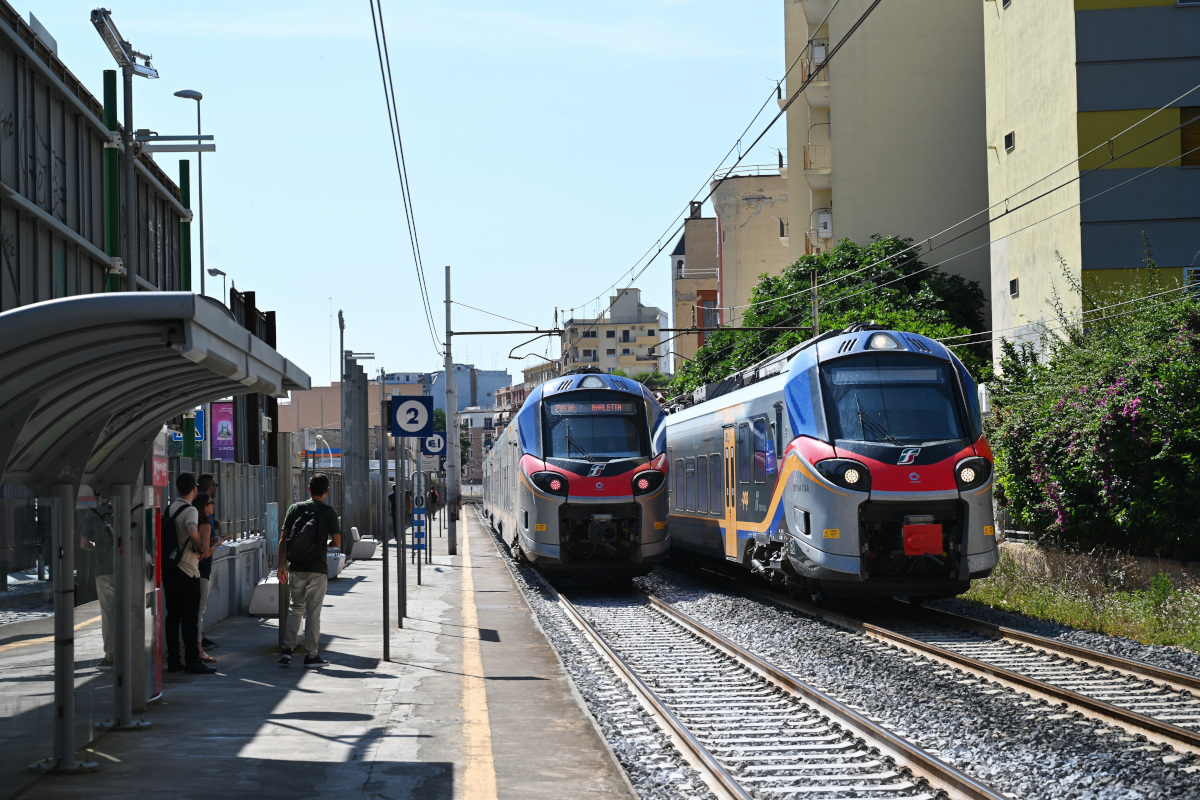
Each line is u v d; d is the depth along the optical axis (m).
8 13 11.27
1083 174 26.03
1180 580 15.98
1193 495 16.34
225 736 8.35
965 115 43.81
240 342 6.47
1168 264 25.66
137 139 14.61
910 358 16.22
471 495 116.38
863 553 15.20
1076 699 9.52
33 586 6.88
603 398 21.94
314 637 11.92
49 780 7.00
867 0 44.31
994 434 21.61
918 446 15.37
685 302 84.25
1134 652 12.80
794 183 50.91
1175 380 16.80
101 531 8.27
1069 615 15.42
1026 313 28.84
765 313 42.59
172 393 7.86
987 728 8.93
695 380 49.91
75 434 7.15
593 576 25.38
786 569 17.09
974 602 18.03
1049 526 19.95
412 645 13.52
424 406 15.27
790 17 51.16
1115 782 7.31
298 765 7.49
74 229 13.43
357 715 9.20
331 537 12.05
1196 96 25.66
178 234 17.92
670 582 24.00
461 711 9.42
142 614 9.10
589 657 13.34
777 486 17.14
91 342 5.88
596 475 20.98
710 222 84.88
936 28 44.03
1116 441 17.39
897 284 41.03
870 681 11.31
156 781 7.00
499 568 27.14
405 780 7.14
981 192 43.59
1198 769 7.51
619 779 7.25
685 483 25.00
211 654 12.60
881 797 7.09
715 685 11.40
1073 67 26.22
